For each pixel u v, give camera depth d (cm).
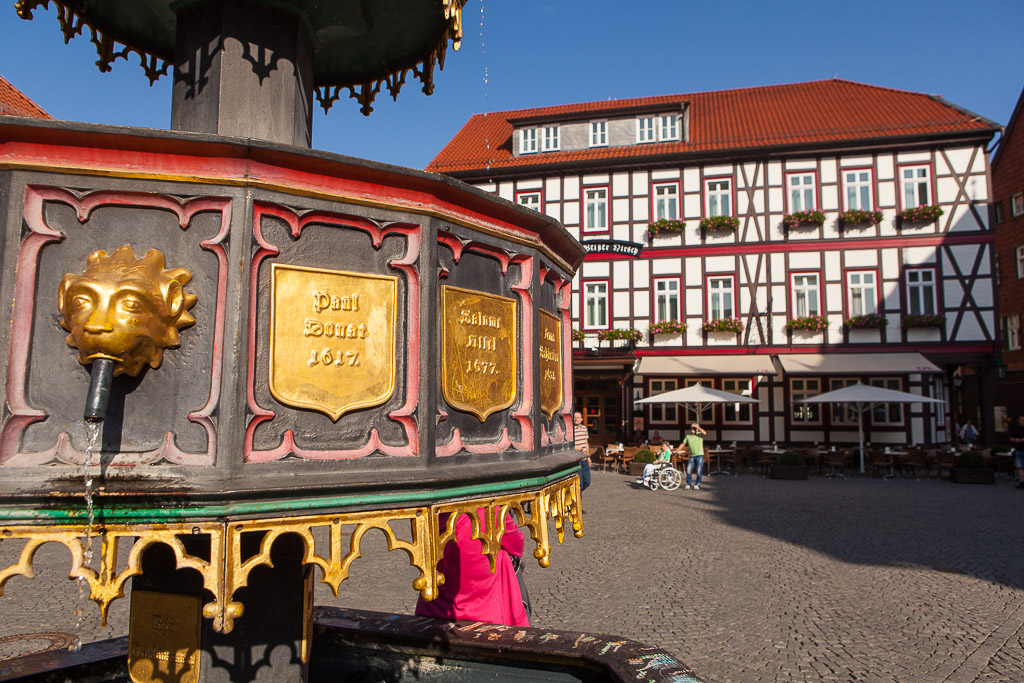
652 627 542
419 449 137
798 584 674
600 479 1711
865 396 1783
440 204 147
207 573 111
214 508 111
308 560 118
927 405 2070
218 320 122
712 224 2208
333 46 227
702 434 1546
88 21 213
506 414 167
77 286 114
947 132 2070
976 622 554
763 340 2186
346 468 128
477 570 251
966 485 1598
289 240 129
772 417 2162
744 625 546
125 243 122
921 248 2106
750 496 1373
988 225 2064
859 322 2105
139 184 122
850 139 2139
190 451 120
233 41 171
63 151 120
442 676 200
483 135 2708
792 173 2205
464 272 156
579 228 2328
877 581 687
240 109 170
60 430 117
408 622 215
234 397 119
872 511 1166
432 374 140
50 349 118
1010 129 2669
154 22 215
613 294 2288
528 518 163
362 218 135
